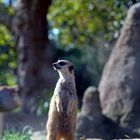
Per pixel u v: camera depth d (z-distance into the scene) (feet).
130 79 47.85
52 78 71.05
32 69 70.38
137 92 47.24
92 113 46.52
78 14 84.23
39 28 70.54
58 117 28.17
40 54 70.85
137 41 48.78
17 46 71.31
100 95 49.80
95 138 44.78
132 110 46.68
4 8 76.64
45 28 71.36
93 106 46.65
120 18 81.30
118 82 48.44
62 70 28.32
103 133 45.42
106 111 48.26
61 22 90.07
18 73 71.31
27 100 69.05
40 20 70.38
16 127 48.24
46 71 70.64
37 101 69.05
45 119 55.16
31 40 70.33
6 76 108.06
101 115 46.65
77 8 83.10
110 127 46.01
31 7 69.77
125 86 47.93
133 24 49.03
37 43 70.64
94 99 46.85
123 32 49.85
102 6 81.87
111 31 85.46
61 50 120.16
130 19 49.44
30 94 69.82
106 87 49.49
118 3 80.48
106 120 46.57
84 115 46.32
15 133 38.55
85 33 89.04
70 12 85.25
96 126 45.44
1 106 22.85
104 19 83.10
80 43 90.12
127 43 49.11
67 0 84.89
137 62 48.16
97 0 81.56
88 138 44.75
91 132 45.09
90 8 82.53
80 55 118.11
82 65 106.63
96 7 82.17
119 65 49.06
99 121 45.98
